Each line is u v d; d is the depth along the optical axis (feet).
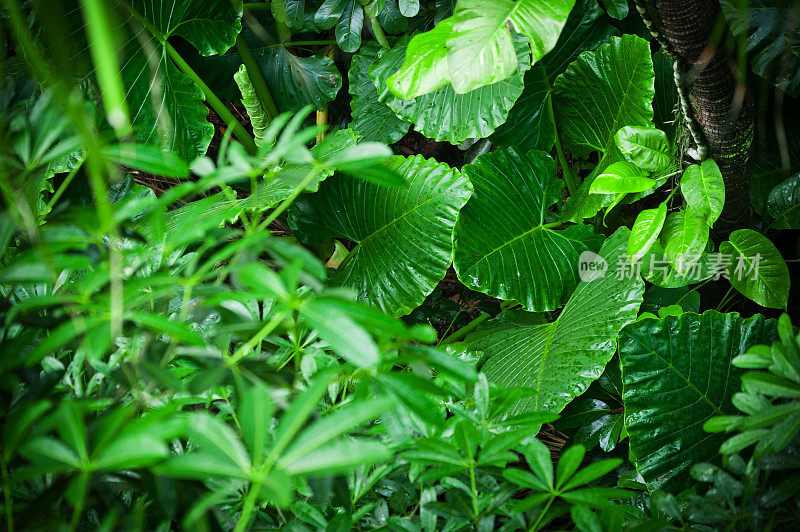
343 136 9.97
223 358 5.61
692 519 6.52
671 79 10.00
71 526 4.37
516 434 6.42
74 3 9.39
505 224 9.80
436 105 10.07
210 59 10.84
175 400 6.49
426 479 6.28
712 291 9.80
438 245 9.71
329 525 6.12
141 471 5.59
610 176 9.27
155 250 7.26
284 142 5.39
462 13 8.30
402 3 10.00
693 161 9.36
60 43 4.36
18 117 5.96
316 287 5.08
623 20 10.16
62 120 5.68
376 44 10.59
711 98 8.73
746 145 9.01
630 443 8.42
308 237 10.31
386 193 9.91
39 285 7.22
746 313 9.94
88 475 4.29
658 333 8.50
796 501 7.23
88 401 5.95
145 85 9.80
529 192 9.93
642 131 9.28
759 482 7.30
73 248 6.06
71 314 5.87
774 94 9.84
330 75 10.82
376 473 6.79
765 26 9.21
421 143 11.50
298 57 10.86
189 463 4.30
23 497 6.12
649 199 10.20
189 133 10.16
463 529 6.43
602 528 6.03
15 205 5.87
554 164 10.02
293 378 6.41
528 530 6.30
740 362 6.62
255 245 5.43
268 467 4.26
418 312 10.48
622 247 9.53
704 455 8.36
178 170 5.53
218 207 9.31
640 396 8.46
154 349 5.81
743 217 9.61
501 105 9.84
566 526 7.87
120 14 9.55
